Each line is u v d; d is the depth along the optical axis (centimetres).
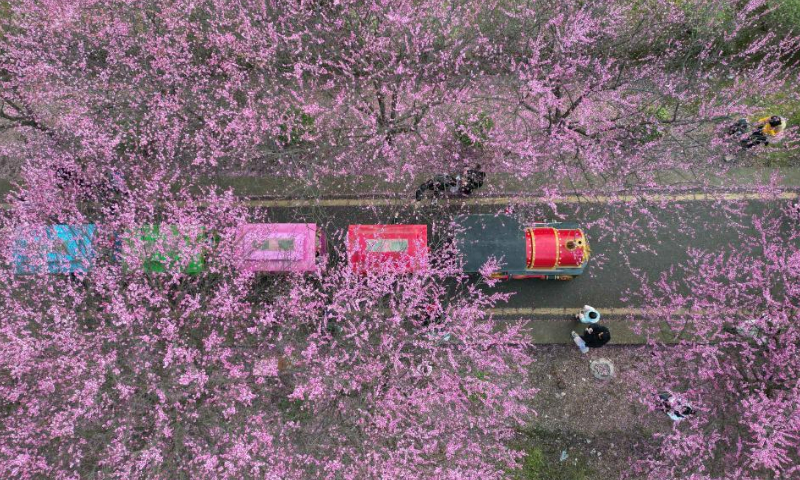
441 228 1412
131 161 1300
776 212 1439
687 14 1398
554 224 1352
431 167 1430
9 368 1020
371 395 1069
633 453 1349
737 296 1304
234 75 1307
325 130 1374
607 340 1329
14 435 974
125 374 1047
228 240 1157
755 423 1075
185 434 1017
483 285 1420
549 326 1419
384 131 1266
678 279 1416
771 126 1360
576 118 1353
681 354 1289
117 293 1046
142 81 1313
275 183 1466
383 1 1262
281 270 1260
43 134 1320
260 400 1181
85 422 1039
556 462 1351
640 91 1291
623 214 1443
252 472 1024
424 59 1388
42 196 1166
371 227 1291
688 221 1438
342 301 1206
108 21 1289
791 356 1115
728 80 1465
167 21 1269
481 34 1352
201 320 1112
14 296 1116
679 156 1391
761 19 1432
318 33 1366
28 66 1232
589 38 1316
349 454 1083
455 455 1212
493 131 1271
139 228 1134
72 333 1027
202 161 1261
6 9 1411
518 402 1370
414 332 1188
